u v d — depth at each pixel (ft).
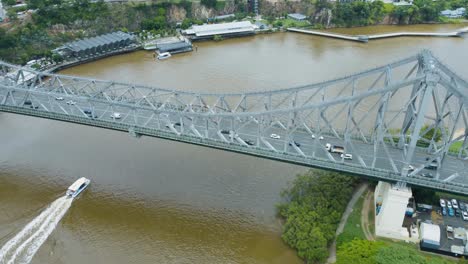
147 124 194.80
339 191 176.96
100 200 185.98
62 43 366.02
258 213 176.35
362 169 159.33
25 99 205.16
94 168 208.23
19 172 205.98
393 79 306.55
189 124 197.16
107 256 157.07
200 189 191.93
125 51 369.09
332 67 327.47
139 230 169.27
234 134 173.06
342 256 145.28
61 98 224.12
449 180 152.87
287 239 158.10
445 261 140.46
